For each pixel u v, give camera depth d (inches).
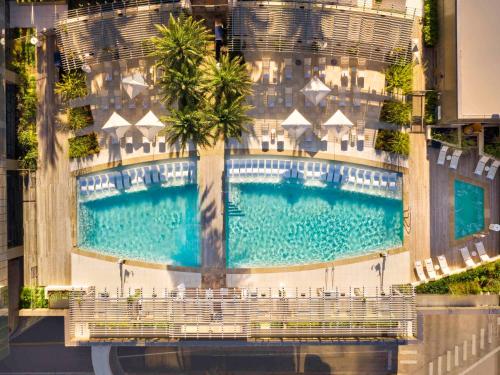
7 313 739.4
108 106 784.3
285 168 786.8
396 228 808.3
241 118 696.4
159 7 735.7
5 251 738.8
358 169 791.7
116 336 768.3
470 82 700.7
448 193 802.2
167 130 698.2
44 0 779.4
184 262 805.2
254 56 768.3
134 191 803.4
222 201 786.8
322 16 732.0
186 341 765.3
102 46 754.2
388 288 798.5
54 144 805.2
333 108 780.0
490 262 796.6
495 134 783.7
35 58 795.4
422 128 794.2
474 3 694.5
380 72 776.9
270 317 758.5
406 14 738.2
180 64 684.7
